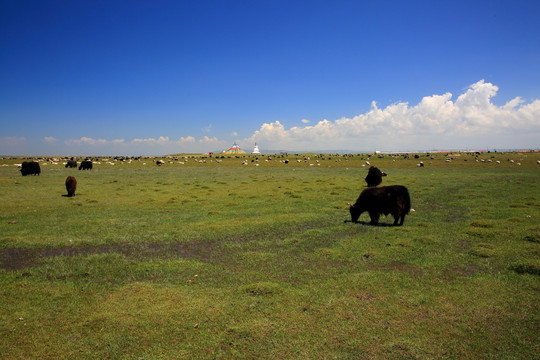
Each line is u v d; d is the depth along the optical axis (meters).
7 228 15.57
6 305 7.68
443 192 27.25
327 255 11.23
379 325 6.59
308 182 37.81
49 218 18.03
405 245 12.19
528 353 5.59
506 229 14.16
